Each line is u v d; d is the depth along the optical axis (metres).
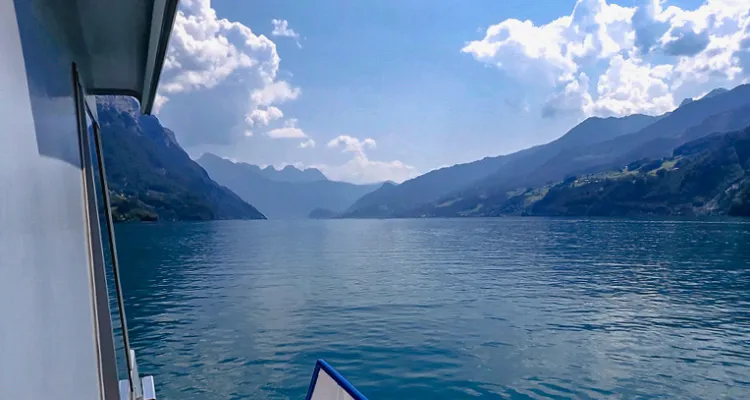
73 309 1.27
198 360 8.29
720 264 23.77
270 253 31.20
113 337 3.16
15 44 0.85
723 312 12.61
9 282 0.69
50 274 1.00
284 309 12.88
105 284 2.85
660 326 10.98
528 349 9.05
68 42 1.87
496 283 17.80
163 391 6.88
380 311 12.61
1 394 0.62
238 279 18.95
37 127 0.98
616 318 11.79
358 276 19.83
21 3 0.94
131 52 2.58
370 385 7.22
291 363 8.12
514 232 57.53
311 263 25.16
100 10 1.86
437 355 8.65
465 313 12.33
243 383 7.19
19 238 0.77
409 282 18.11
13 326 0.69
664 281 18.30
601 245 35.91
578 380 7.42
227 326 10.91
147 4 1.87
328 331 10.39
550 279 18.89
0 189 0.67
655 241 38.47
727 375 7.69
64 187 1.31
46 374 0.90
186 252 31.22
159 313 12.39
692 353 8.84
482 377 7.54
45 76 1.15
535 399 6.71
